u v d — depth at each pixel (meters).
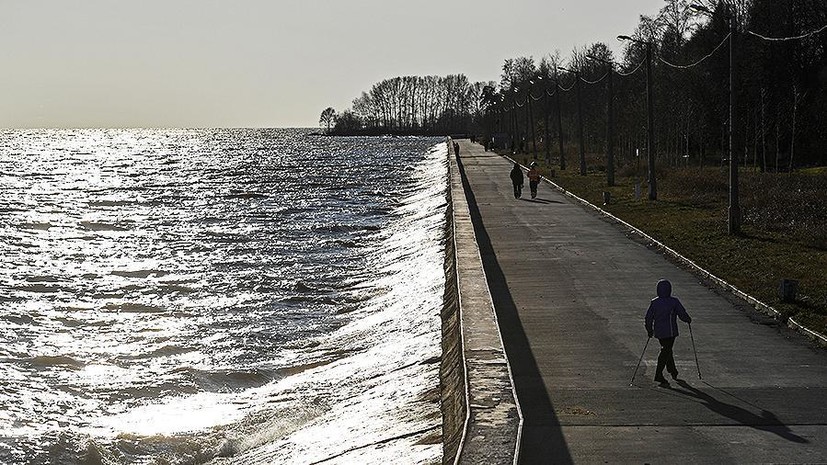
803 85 74.44
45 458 17.08
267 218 56.41
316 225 51.81
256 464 16.06
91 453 17.23
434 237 37.44
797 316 18.34
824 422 12.10
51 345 25.44
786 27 75.31
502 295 22.03
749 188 46.62
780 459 10.68
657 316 14.30
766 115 73.12
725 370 14.95
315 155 157.12
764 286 21.61
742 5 74.38
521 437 11.24
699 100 77.38
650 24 98.69
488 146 125.19
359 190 76.19
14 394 20.83
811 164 74.25
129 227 53.66
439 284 26.92
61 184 94.25
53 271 38.00
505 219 39.41
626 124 86.00
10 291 33.56
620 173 66.62
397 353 21.22
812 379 14.33
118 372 22.75
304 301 30.80
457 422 12.70
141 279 35.91
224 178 99.06
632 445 11.22
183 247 44.66
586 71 140.25
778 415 12.44
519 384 14.23
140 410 19.92
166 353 24.52
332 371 21.66
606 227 36.12
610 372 14.91
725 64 76.38
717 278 23.16
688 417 12.39
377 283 32.94
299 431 17.59
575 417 12.45
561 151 77.62
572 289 22.73
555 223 37.75
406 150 169.12
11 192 83.06
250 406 19.86
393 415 16.44
